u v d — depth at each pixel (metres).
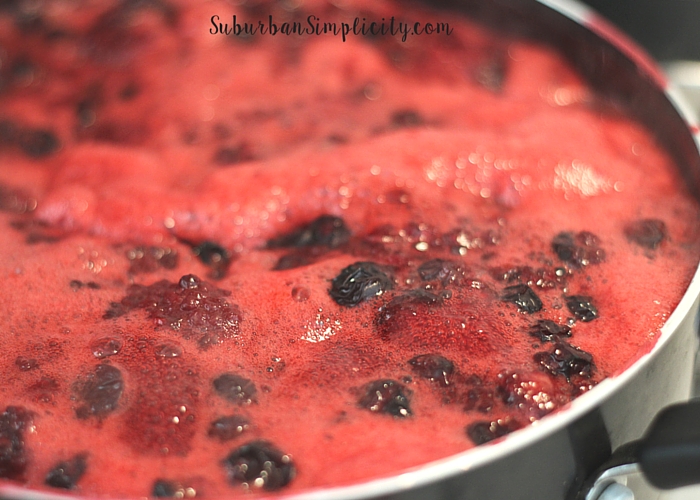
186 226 0.38
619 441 0.31
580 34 0.44
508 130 0.42
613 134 0.42
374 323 0.34
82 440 0.31
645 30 0.49
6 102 0.45
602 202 0.39
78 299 0.35
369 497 0.28
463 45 0.47
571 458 0.30
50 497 0.27
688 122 0.38
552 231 0.37
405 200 0.38
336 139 0.42
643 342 0.34
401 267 0.36
